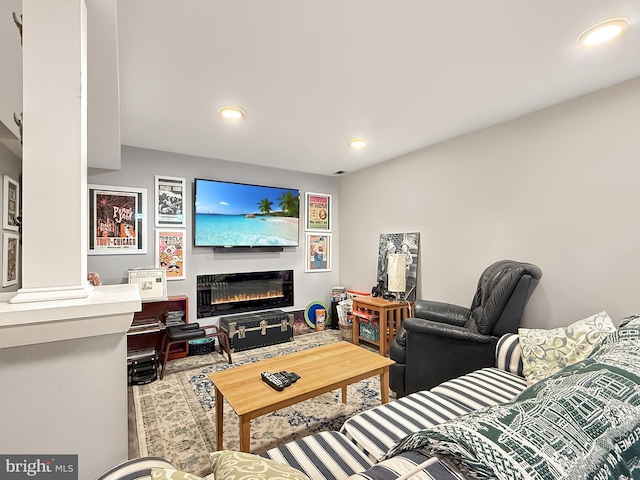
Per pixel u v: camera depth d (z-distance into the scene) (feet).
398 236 12.25
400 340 8.36
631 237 6.57
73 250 2.78
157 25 4.73
